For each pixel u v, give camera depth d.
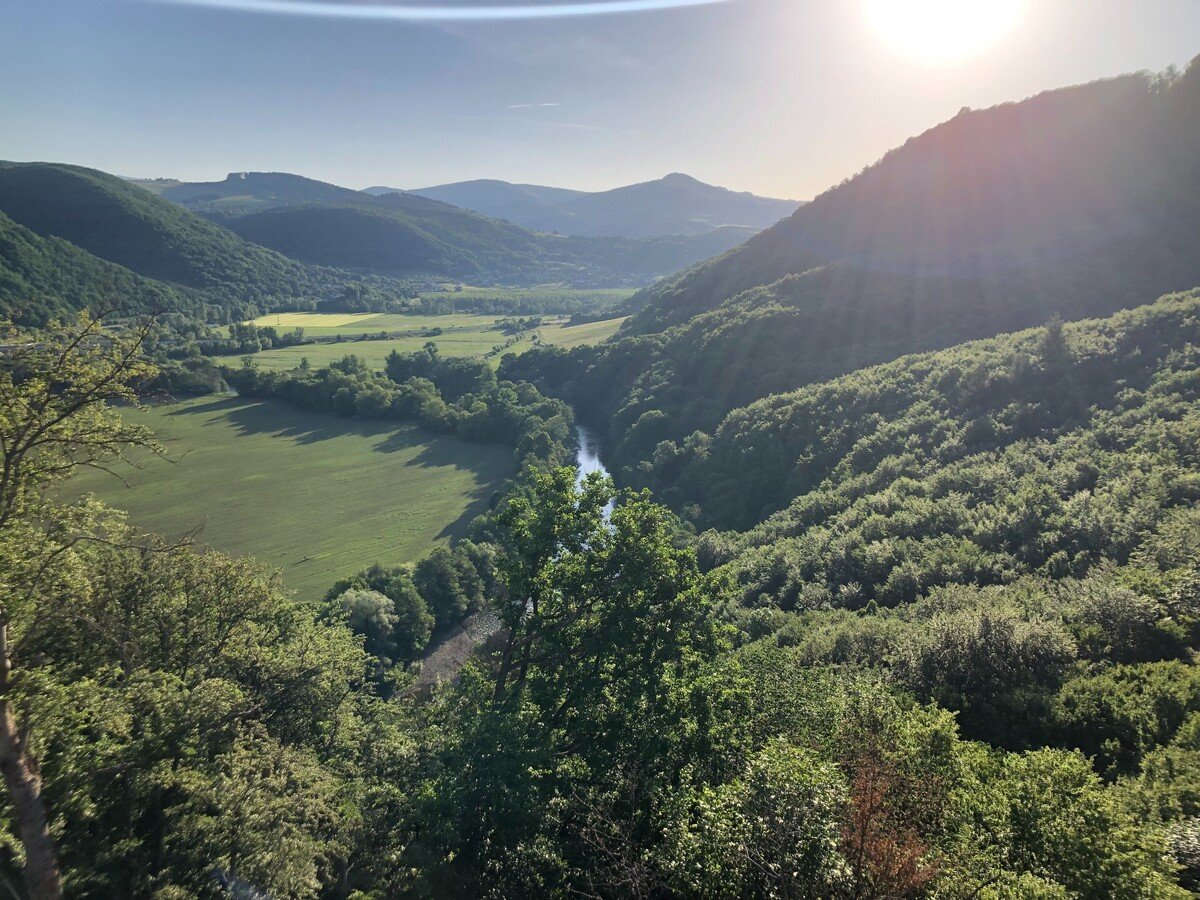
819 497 52.75
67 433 10.73
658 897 11.55
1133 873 10.55
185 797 11.71
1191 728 15.51
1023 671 20.55
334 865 12.29
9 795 9.84
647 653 17.77
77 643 14.60
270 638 22.70
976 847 11.34
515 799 12.98
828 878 9.13
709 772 14.82
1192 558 24.58
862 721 14.97
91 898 9.69
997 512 37.00
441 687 22.61
